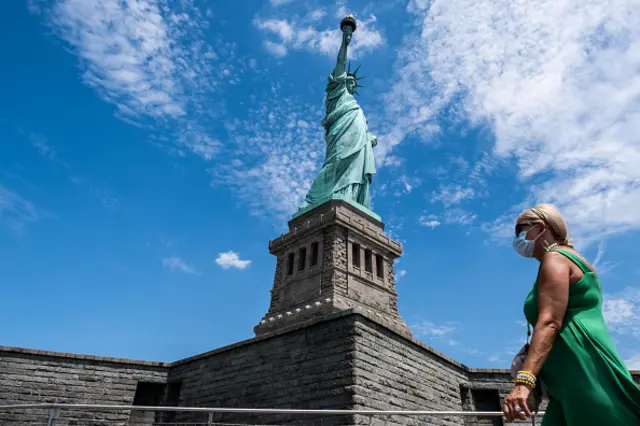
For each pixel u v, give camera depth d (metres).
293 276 63.31
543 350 3.82
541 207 4.74
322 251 61.62
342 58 82.12
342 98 78.25
